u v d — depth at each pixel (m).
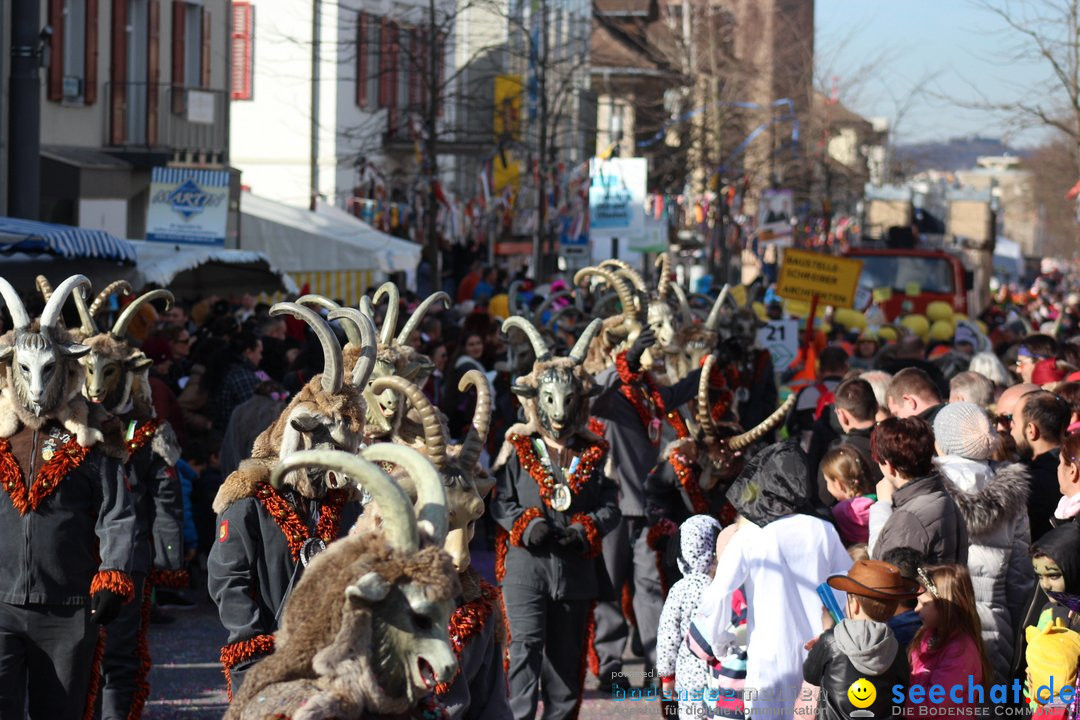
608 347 11.34
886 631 5.84
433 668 4.15
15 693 7.27
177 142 28.86
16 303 7.33
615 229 26.55
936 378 14.52
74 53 26.22
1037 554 6.66
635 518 10.41
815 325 23.62
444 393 15.46
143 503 8.83
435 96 27.75
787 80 50.09
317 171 36.19
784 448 6.93
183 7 29.38
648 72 46.75
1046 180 54.19
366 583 4.09
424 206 31.83
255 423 9.98
